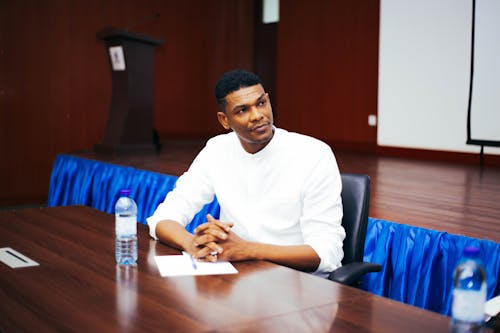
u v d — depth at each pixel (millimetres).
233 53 8836
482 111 5750
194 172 2082
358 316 1146
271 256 1608
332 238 1759
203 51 8875
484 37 5680
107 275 1412
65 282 1358
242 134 1798
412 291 2473
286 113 8070
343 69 7277
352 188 1904
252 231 1948
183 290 1304
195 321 1115
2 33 6961
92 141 7805
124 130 5816
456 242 2373
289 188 1882
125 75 5809
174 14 8523
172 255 1603
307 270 1700
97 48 7762
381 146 6805
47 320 1124
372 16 6895
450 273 2365
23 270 1455
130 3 8047
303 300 1238
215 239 1552
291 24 7914
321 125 7617
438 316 1146
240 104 1742
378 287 2594
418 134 6387
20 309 1186
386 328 1081
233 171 1981
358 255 1859
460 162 5965
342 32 7258
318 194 1836
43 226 1950
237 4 8758
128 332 1061
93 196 4809
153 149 6051
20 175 7215
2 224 1985
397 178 4660
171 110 8672
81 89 7660
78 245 1698
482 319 1062
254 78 1772
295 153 1886
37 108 7301
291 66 7957
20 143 7188
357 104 7141
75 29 7555
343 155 6629
